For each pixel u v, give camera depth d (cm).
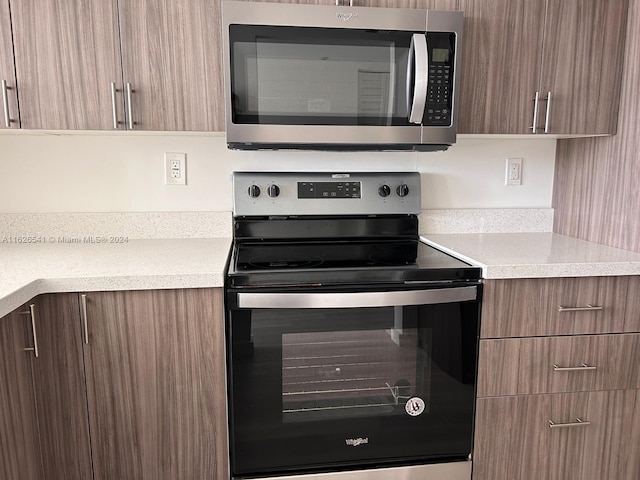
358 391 139
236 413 135
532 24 155
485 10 153
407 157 188
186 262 140
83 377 128
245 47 142
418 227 188
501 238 183
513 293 139
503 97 158
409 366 139
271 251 161
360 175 178
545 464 151
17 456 114
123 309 127
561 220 194
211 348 132
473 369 142
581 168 181
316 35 144
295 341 133
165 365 131
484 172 194
